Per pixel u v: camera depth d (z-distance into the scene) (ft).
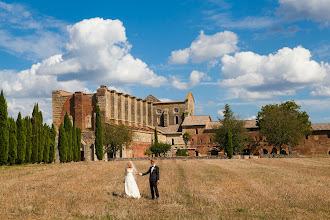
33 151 190.19
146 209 52.26
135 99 385.91
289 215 47.44
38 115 197.88
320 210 51.08
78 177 99.71
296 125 306.55
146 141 339.57
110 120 334.85
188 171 121.90
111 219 45.88
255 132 362.33
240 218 45.21
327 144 348.38
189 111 443.32
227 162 195.31
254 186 75.41
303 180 89.45
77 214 48.60
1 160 166.09
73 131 239.91
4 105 169.37
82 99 324.60
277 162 191.72
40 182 86.43
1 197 61.16
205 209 52.11
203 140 381.19
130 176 63.10
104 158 270.67
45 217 46.78
